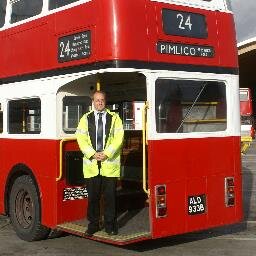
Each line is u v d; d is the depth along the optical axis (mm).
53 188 7094
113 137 6527
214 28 7062
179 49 6684
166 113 6609
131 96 8219
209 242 7543
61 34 6953
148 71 6383
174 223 6559
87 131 6531
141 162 8078
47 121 7207
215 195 6996
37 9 7445
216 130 7102
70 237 7828
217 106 7133
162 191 6465
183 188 6664
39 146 7352
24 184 7633
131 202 7797
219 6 7172
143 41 6352
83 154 6844
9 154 7977
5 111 8086
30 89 7520
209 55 6996
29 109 7602
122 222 7031
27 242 7574
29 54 7551
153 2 6473
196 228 6770
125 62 6199
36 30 7414
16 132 7855
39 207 7371
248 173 17000
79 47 6664
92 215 6539
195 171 6801
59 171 7055
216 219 6984
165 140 6547
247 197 11820
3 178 8109
